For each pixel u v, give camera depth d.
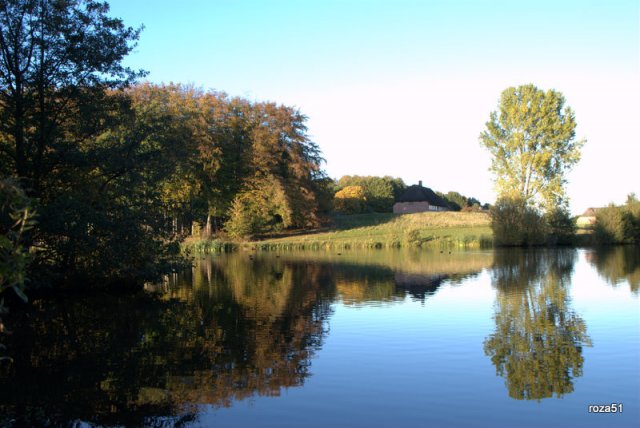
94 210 17.23
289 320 12.98
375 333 11.45
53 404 7.26
